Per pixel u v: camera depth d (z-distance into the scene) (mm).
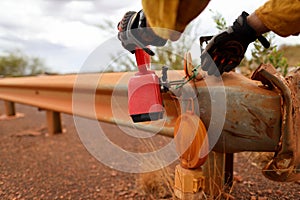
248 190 1501
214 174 1269
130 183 1733
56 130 3375
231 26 895
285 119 861
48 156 2441
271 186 1546
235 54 903
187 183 934
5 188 1731
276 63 1762
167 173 1523
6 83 4301
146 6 745
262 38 919
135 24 907
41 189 1700
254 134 920
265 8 824
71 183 1785
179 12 726
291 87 917
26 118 4895
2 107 7180
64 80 2551
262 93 905
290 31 823
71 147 2713
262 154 1840
